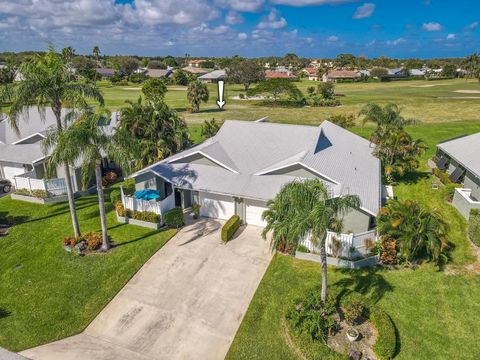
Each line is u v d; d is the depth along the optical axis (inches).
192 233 989.8
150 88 3243.1
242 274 817.5
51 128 903.1
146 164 1300.4
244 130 1221.7
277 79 3784.5
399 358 591.2
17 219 1081.4
